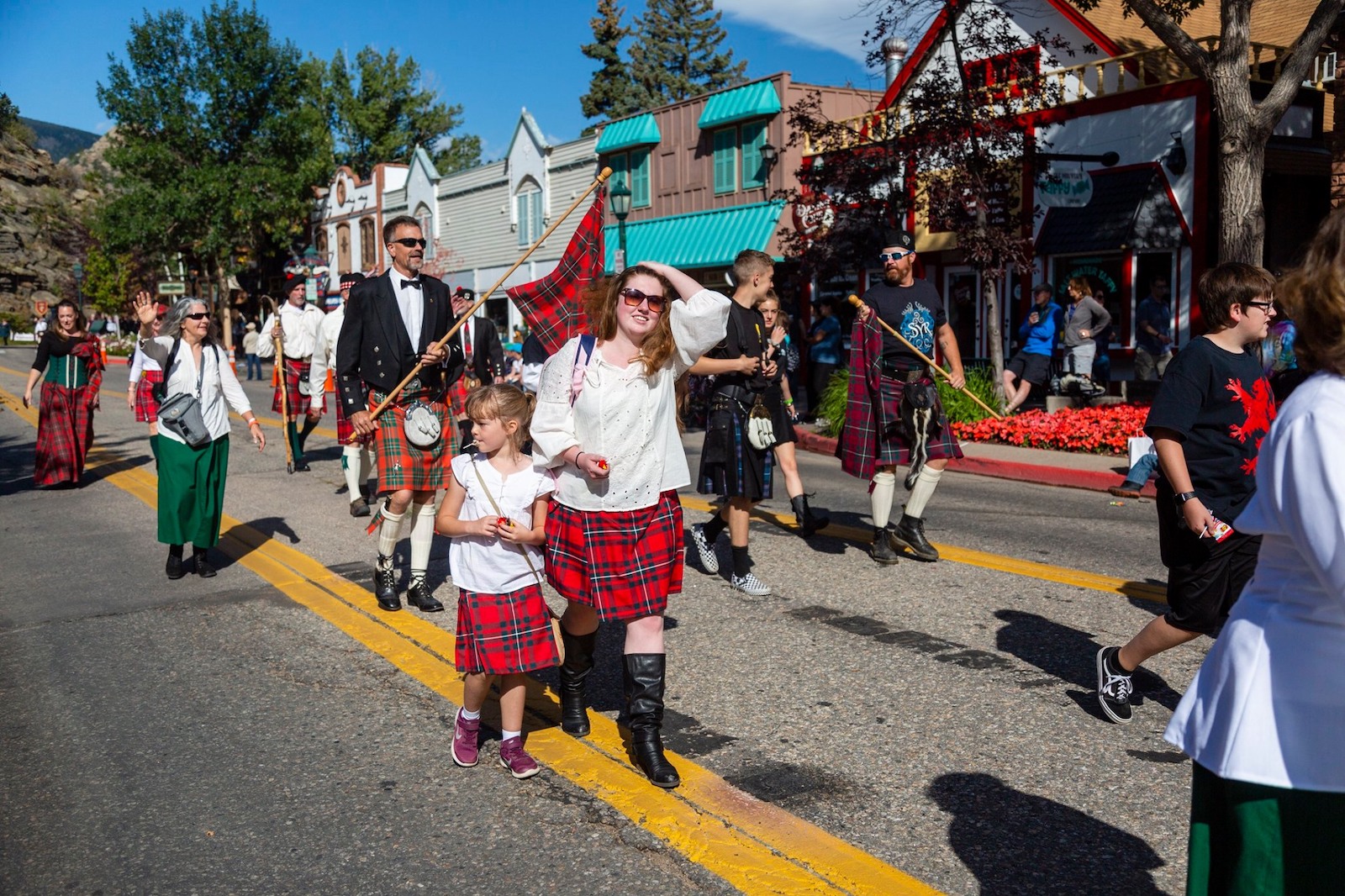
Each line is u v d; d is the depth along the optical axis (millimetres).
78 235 82750
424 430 5617
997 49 15750
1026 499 10000
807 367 19859
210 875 3211
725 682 4797
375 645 5418
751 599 6191
